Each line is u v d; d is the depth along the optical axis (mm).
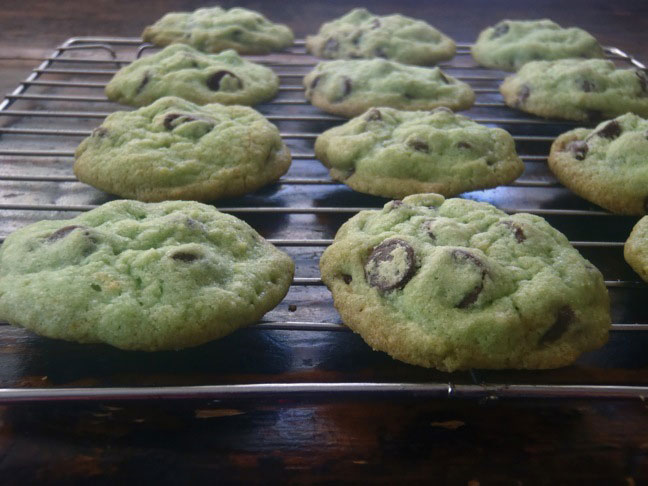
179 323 129
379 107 219
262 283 142
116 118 201
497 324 129
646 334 147
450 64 303
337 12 367
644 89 238
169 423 121
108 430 119
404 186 189
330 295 158
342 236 160
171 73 238
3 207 178
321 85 248
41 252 139
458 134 198
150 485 110
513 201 199
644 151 190
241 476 113
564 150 207
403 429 122
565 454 118
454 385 118
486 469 115
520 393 118
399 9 373
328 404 126
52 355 135
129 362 134
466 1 382
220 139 192
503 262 143
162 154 186
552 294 135
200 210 160
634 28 357
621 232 186
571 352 132
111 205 156
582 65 242
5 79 276
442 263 136
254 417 123
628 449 119
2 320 135
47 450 115
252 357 137
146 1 367
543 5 381
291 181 199
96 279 132
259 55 291
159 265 136
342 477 113
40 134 223
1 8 351
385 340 132
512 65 284
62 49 286
